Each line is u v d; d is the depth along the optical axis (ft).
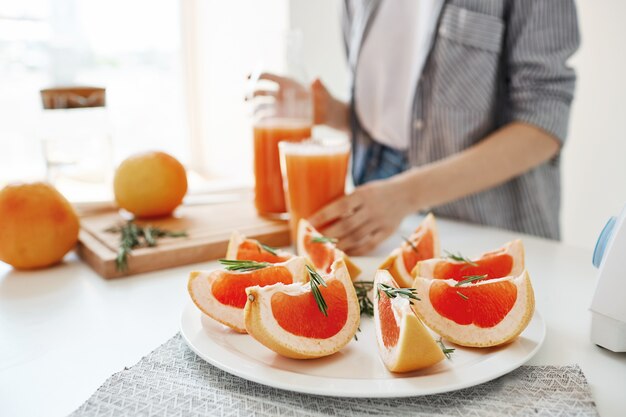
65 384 1.78
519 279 1.87
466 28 3.34
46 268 2.70
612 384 1.75
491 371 1.69
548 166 3.59
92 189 3.30
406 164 3.86
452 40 3.39
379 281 1.91
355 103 3.99
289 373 1.69
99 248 2.66
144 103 5.34
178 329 2.10
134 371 1.79
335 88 5.54
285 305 1.78
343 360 1.81
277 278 2.02
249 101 3.22
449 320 1.87
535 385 1.71
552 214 3.68
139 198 3.05
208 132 5.52
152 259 2.64
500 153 3.11
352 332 1.84
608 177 4.66
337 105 4.07
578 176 4.85
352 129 4.06
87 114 3.11
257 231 2.98
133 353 1.94
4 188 2.58
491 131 3.62
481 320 1.85
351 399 1.67
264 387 1.72
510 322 1.82
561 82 3.27
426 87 3.55
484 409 1.62
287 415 1.60
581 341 1.98
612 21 4.41
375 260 2.73
